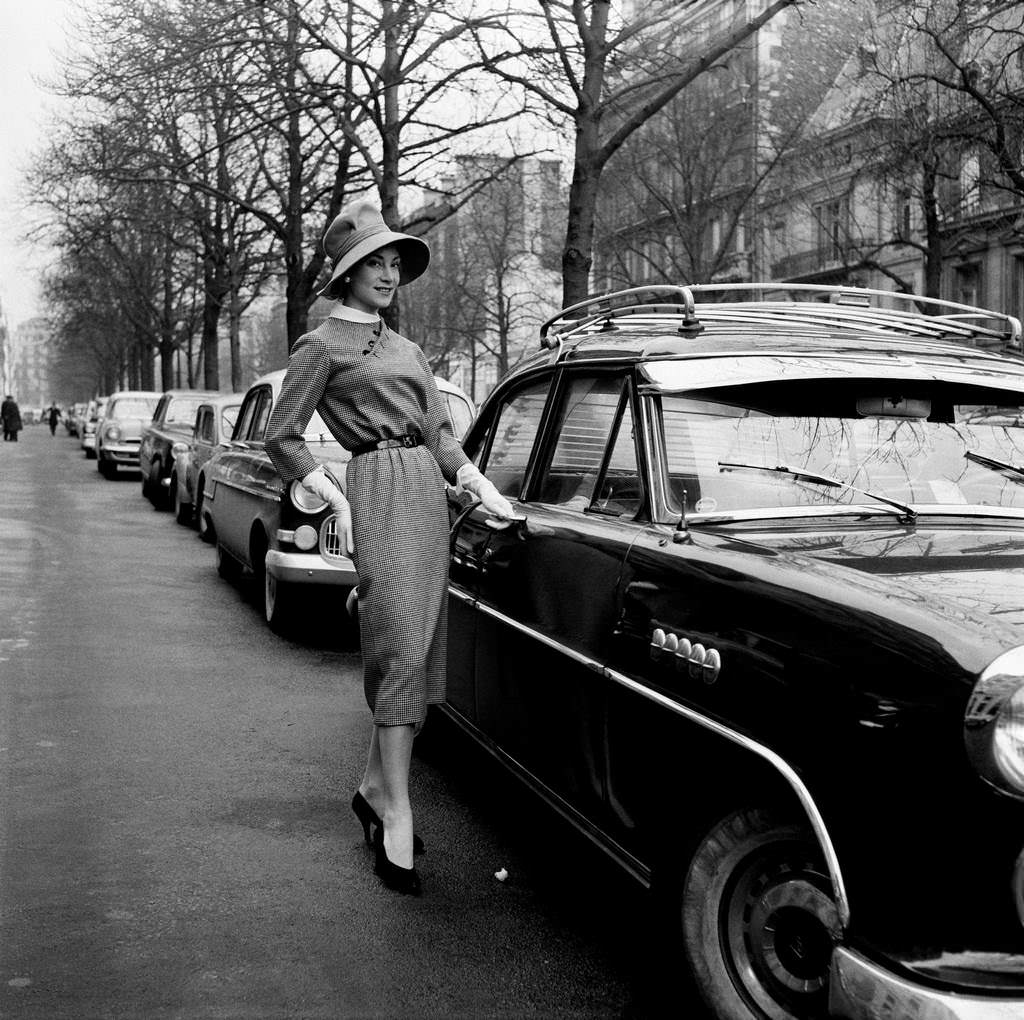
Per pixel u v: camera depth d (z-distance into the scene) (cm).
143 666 706
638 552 317
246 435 1008
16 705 602
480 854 411
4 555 1213
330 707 618
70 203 2584
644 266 4041
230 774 498
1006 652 219
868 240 3300
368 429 371
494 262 4256
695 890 274
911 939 221
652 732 295
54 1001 301
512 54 1524
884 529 312
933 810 220
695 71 1397
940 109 2053
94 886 376
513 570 390
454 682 452
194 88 1720
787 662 252
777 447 342
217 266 3192
